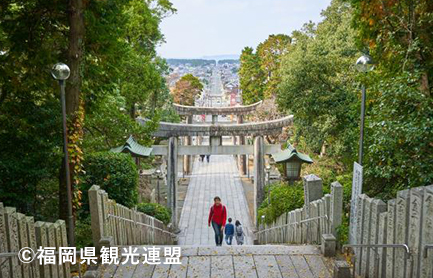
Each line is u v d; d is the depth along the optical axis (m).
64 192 8.12
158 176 19.33
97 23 8.55
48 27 8.83
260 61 38.75
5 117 8.03
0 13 8.28
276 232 11.73
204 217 19.56
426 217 4.08
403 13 7.50
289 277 5.78
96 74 9.64
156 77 18.53
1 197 7.91
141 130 15.46
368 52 9.64
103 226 6.53
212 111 27.88
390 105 6.34
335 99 13.65
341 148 13.33
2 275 4.38
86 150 12.05
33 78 8.63
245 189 24.84
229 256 6.49
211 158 34.72
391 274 4.91
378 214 5.32
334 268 5.66
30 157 7.85
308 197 7.97
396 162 7.00
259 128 17.64
